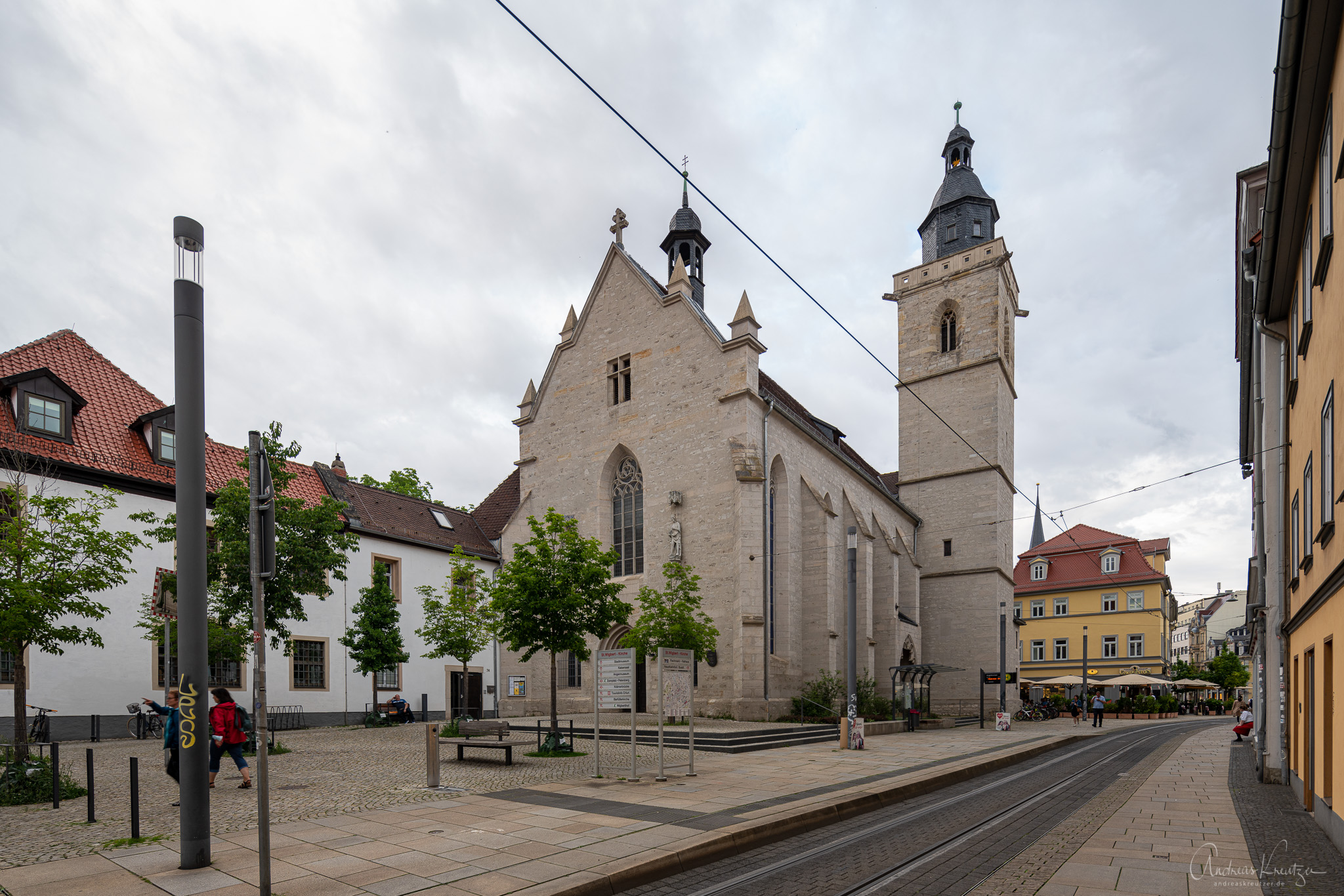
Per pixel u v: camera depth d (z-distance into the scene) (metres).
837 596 34.84
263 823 6.98
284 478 20.72
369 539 33.50
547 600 19.08
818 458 36.06
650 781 14.34
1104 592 68.69
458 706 36.31
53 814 11.10
